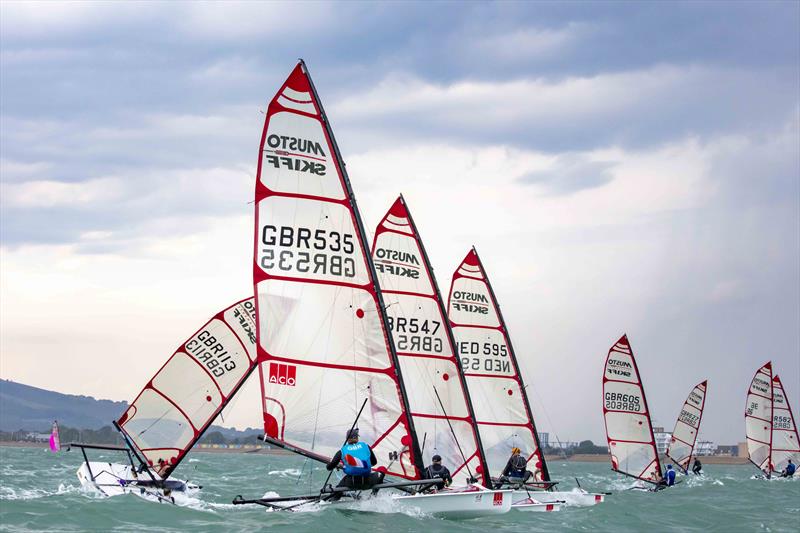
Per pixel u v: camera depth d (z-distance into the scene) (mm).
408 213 32438
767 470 72625
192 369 31406
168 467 31188
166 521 22062
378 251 31812
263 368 24438
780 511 35438
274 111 25297
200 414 31562
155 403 31188
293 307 24859
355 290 25422
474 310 38906
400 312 31609
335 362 25031
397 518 23172
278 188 25094
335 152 25781
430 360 31703
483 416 38312
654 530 26766
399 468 25109
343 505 24156
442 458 31172
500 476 37562
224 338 31656
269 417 24344
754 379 73750
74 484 39312
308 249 25141
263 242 24844
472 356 38500
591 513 30719
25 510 22875
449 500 24453
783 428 74562
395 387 25344
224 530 20719
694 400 67875
